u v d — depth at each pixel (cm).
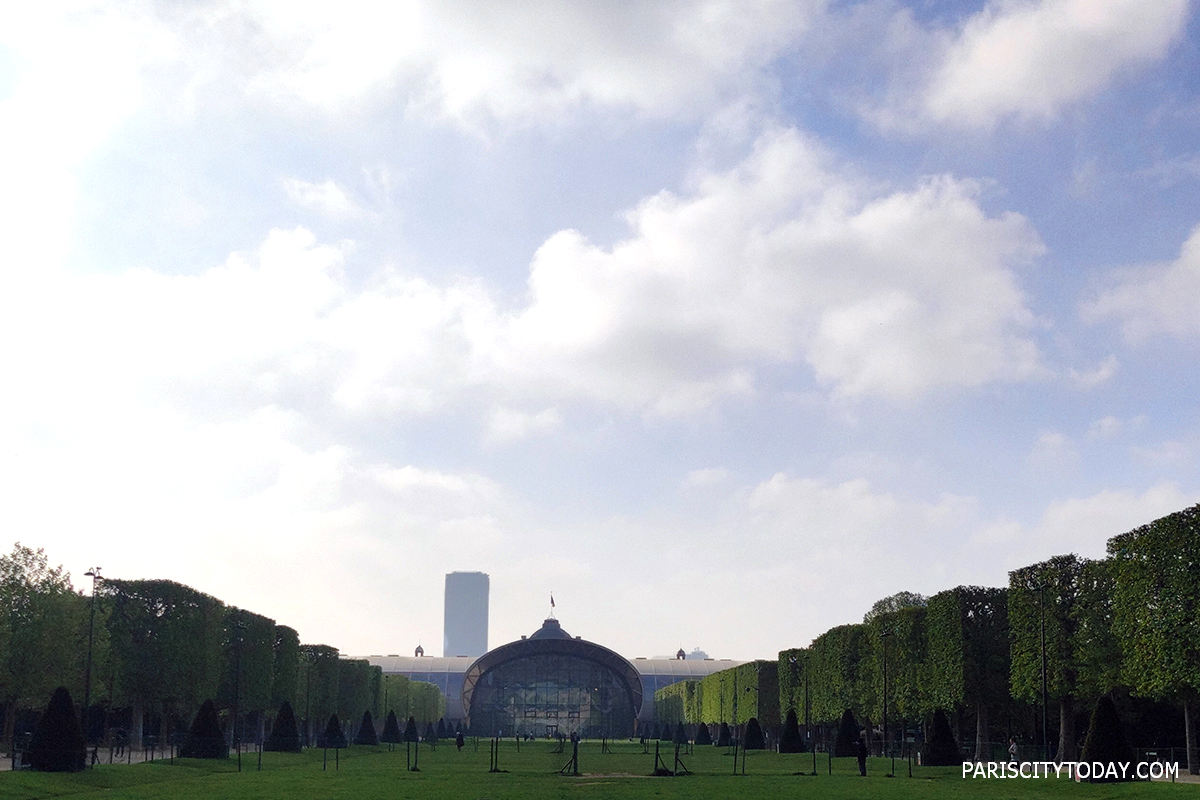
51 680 9719
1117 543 8138
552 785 8119
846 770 10150
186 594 11669
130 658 11250
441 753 14662
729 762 11975
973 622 10800
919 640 11806
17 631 9556
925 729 12212
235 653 13338
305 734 16025
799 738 14225
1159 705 10681
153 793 6819
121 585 11450
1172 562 7525
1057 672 9375
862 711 13088
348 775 9081
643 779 8925
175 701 11650
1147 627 7662
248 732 17088
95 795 6625
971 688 10650
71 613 9894
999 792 7294
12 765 8019
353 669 18538
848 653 13600
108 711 11544
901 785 8000
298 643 15112
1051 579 9525
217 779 8300
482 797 6831
